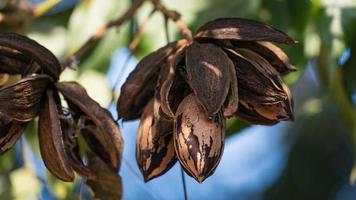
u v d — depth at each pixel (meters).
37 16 0.54
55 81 0.41
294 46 0.53
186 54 0.39
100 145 0.42
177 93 0.39
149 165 0.40
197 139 0.38
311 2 0.50
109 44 0.56
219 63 0.39
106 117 0.41
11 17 0.53
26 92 0.40
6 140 0.41
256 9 0.54
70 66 0.45
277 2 0.54
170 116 0.38
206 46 0.40
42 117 0.40
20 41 0.40
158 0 0.45
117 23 0.48
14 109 0.39
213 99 0.37
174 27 0.54
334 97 0.55
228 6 0.54
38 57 0.40
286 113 0.40
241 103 0.40
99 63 0.56
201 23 0.54
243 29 0.40
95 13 0.56
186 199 0.42
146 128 0.40
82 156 0.45
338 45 0.49
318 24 0.50
